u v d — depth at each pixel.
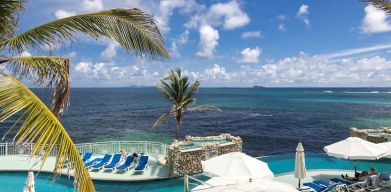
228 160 13.09
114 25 6.02
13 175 17.77
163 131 49.53
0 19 6.55
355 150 15.52
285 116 71.50
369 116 69.31
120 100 138.38
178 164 17.80
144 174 17.88
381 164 21.33
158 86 23.25
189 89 23.38
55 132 4.02
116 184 16.95
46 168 18.30
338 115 72.31
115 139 41.69
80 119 65.75
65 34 5.85
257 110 88.81
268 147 36.50
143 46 6.32
